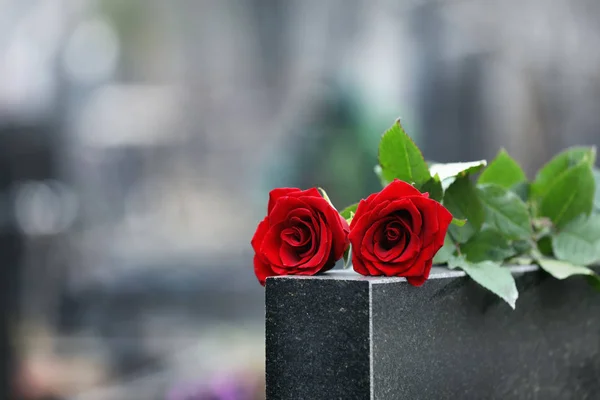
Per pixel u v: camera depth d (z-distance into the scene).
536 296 1.18
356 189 4.00
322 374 0.93
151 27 10.45
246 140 9.80
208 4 9.94
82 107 9.59
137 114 10.30
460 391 1.05
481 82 5.89
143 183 9.97
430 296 1.00
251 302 5.80
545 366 1.19
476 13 5.85
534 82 5.74
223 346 4.68
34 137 5.48
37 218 4.77
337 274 0.99
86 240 6.61
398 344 0.94
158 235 8.69
